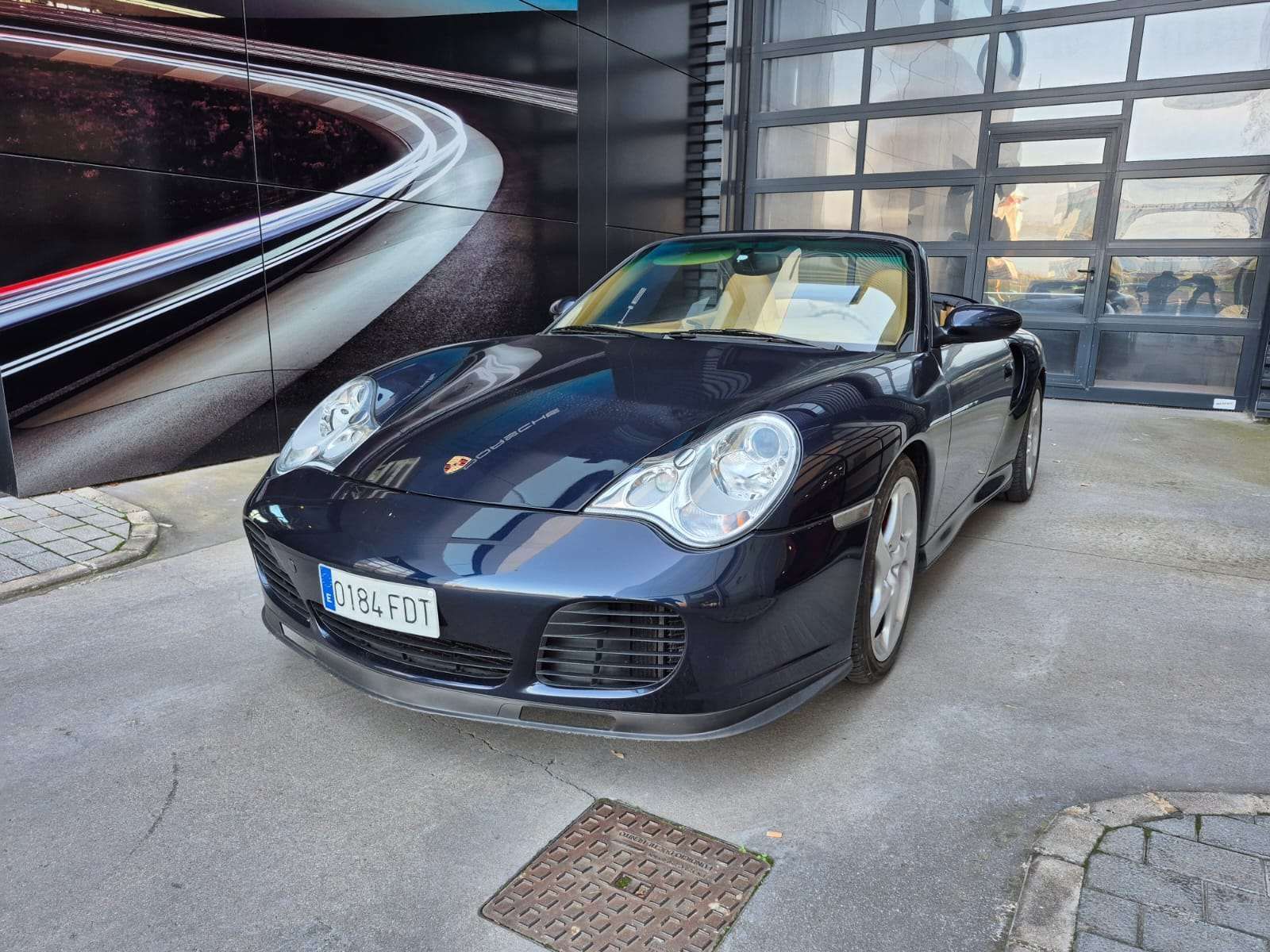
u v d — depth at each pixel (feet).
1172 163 21.34
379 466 6.14
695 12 24.91
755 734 6.47
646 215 24.14
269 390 14.96
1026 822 5.45
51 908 4.65
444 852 5.15
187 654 7.69
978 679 7.39
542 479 5.60
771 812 5.54
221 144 13.58
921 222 24.57
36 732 6.41
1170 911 4.58
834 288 8.62
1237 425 19.83
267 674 7.36
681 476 5.37
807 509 5.45
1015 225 23.35
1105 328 22.59
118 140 12.26
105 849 5.14
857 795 5.73
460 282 18.49
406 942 4.43
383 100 16.11
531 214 20.03
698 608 4.99
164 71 12.70
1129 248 22.06
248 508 6.45
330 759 6.13
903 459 6.79
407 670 5.66
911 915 4.64
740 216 27.12
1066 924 4.49
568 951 4.38
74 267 12.01
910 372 7.34
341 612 5.67
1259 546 11.09
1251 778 5.92
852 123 25.00
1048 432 18.93
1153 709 6.88
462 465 5.90
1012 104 22.85
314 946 4.40
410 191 16.94
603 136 21.97
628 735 5.22
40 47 11.28
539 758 6.17
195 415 13.88
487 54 18.24
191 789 5.74
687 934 4.50
